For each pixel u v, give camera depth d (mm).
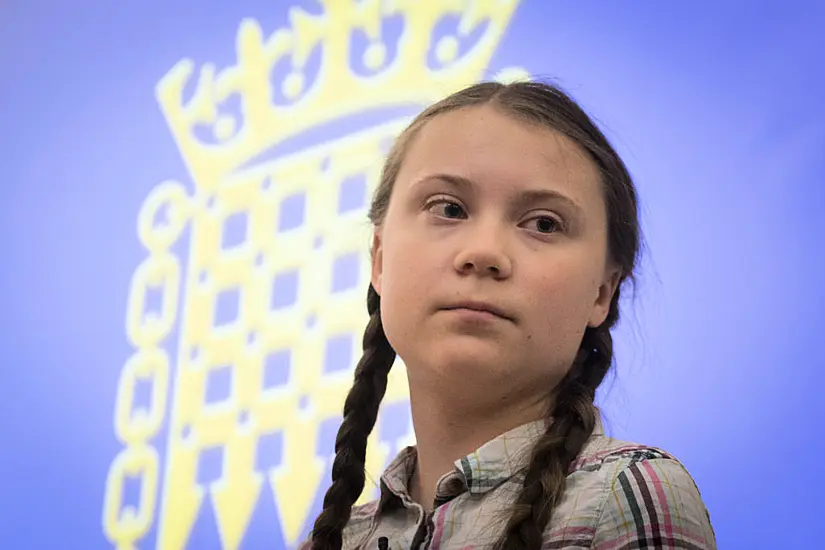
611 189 1219
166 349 3334
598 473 1074
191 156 3477
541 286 1102
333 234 3094
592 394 1198
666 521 1026
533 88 1242
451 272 1103
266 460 3018
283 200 3229
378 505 1253
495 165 1139
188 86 3543
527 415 1159
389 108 3064
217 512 3055
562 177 1154
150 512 3186
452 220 1139
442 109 1236
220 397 3166
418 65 3031
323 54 3264
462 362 1082
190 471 3148
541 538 1023
